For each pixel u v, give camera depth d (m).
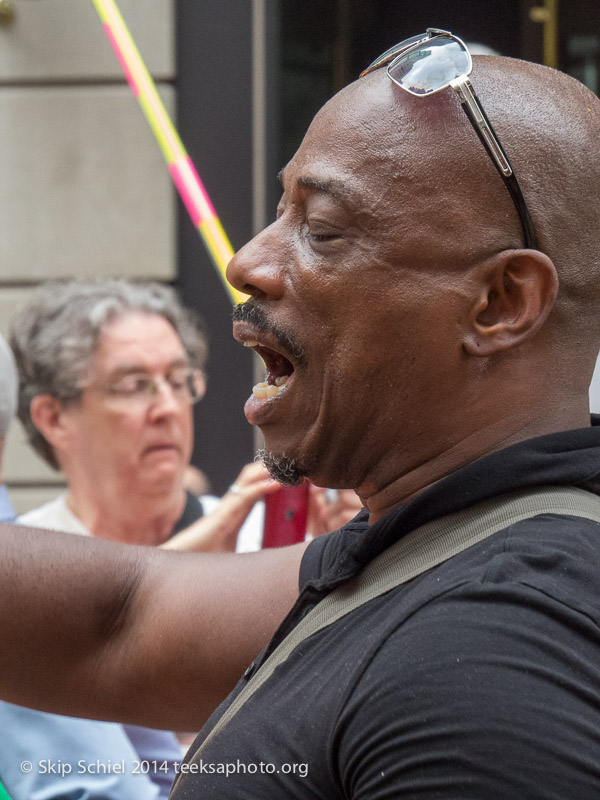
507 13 3.41
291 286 0.95
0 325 3.67
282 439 0.99
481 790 0.73
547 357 0.95
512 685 0.76
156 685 1.18
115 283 2.37
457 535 0.91
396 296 0.91
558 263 0.94
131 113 3.62
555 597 0.80
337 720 0.83
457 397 0.94
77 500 2.29
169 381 2.26
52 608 1.18
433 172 0.91
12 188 3.67
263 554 1.21
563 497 0.90
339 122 0.95
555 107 0.95
